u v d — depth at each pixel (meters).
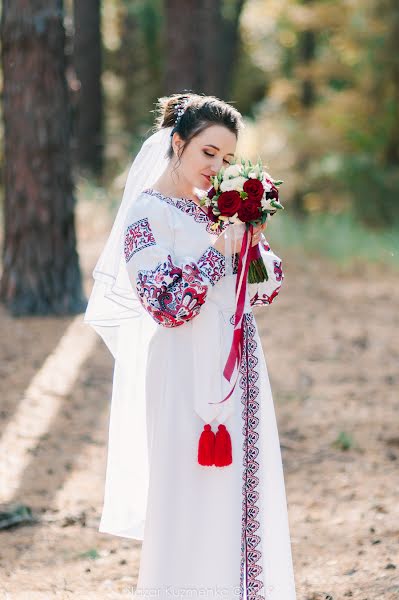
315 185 20.83
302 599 4.16
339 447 6.40
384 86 20.72
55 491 5.59
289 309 10.33
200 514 3.30
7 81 8.80
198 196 3.53
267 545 3.45
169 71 16.03
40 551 4.80
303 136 20.91
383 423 6.86
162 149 3.54
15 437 6.36
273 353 8.67
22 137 8.85
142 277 3.24
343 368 8.24
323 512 5.30
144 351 3.60
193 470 3.31
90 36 20.48
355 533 4.94
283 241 13.87
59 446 6.28
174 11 15.87
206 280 3.21
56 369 7.78
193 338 3.32
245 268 3.29
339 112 21.02
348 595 4.17
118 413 3.60
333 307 10.48
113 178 20.36
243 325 3.38
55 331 8.73
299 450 6.38
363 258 13.07
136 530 3.62
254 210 3.23
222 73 22.25
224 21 24.28
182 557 3.29
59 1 8.70
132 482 3.61
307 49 23.92
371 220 19.97
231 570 3.29
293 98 23.61
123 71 28.19
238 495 3.30
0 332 8.58
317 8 21.19
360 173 20.20
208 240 3.37
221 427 3.23
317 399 7.42
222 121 3.33
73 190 9.23
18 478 5.73
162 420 3.32
